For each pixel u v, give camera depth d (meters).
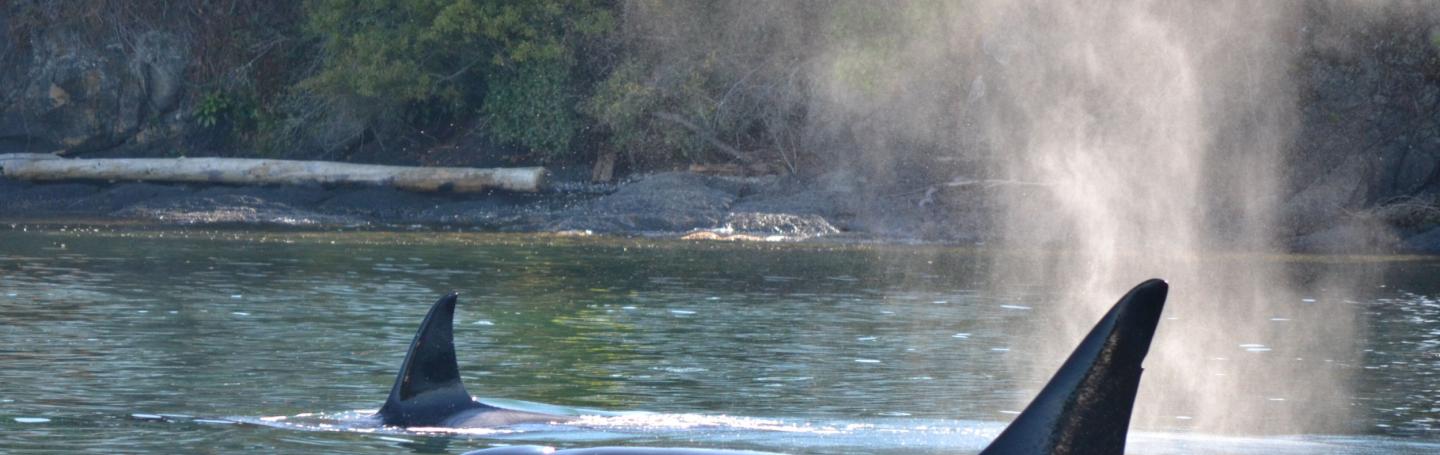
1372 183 113.56
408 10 129.25
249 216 110.75
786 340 47.91
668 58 126.12
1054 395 17.41
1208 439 31.30
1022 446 17.30
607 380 38.38
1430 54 114.94
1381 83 116.00
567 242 96.12
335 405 33.34
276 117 139.38
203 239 92.38
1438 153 115.19
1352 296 68.19
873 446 29.36
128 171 123.50
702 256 86.12
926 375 40.44
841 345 46.94
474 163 133.62
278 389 35.78
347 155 137.25
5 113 135.38
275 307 54.84
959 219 109.81
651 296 62.06
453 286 65.06
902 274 76.62
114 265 72.81
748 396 35.97
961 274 77.38
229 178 122.81
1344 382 40.50
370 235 99.19
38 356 40.88
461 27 125.62
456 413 29.39
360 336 46.66
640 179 126.25
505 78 132.38
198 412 32.12
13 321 49.00
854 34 119.94
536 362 41.69
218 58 139.50
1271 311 60.88
